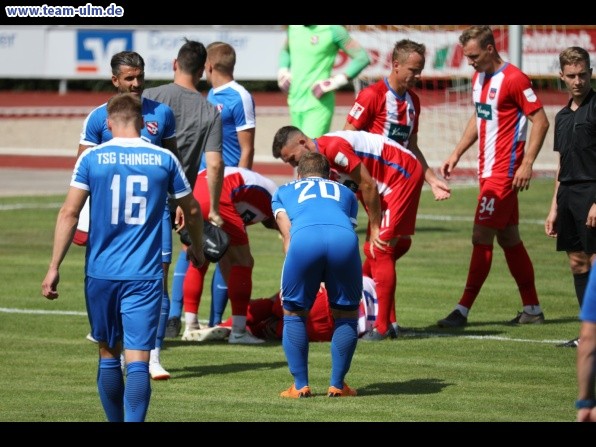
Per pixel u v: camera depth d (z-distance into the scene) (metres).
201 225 21.86
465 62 80.00
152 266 20.77
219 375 27.50
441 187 33.75
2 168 84.31
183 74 29.89
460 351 30.38
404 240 33.28
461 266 46.00
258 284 41.34
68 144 98.94
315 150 28.05
